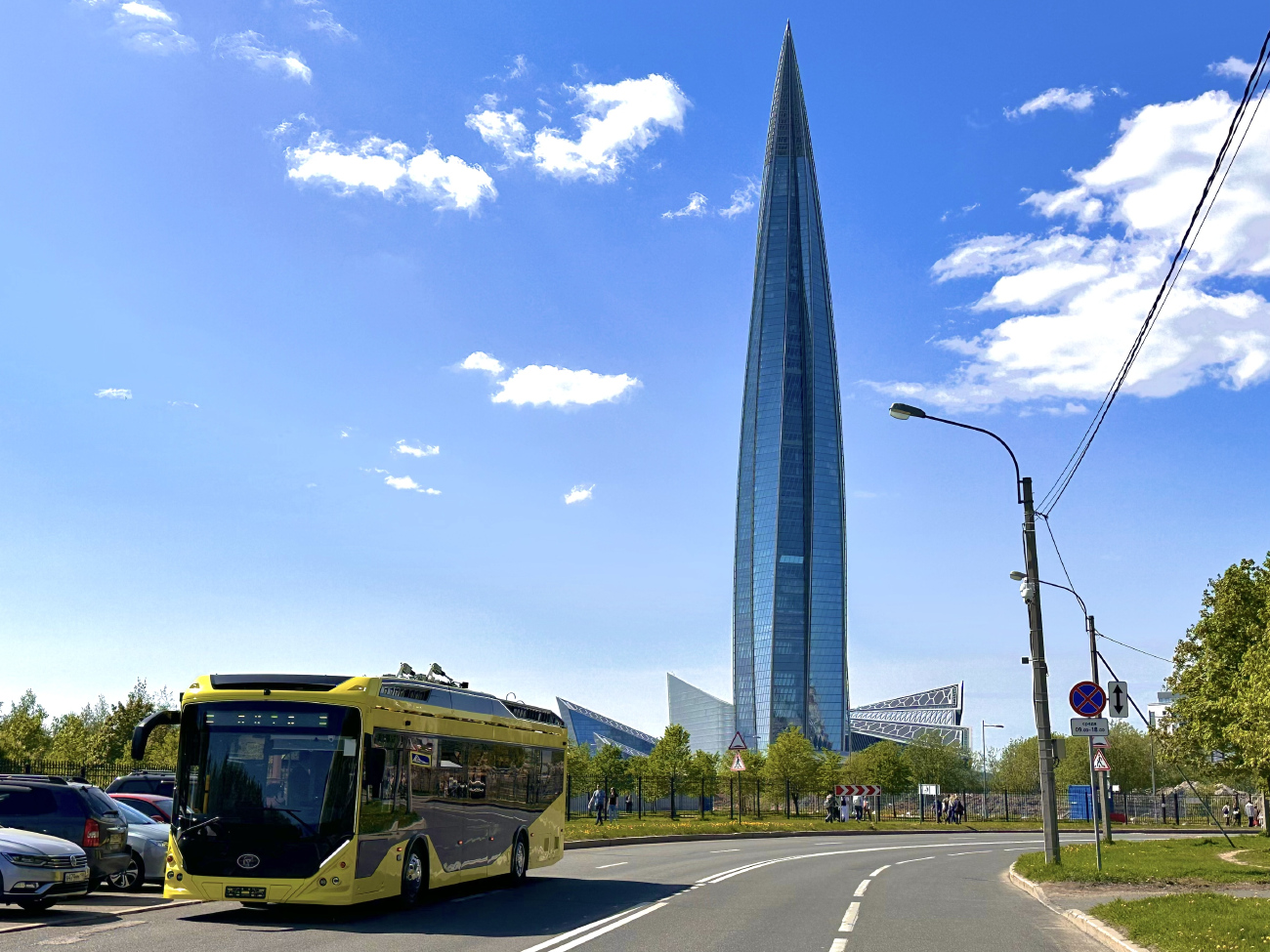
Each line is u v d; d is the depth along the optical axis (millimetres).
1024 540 27812
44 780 17406
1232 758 39812
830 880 25406
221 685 16328
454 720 19234
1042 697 27375
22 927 14031
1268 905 17109
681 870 27562
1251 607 38875
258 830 15414
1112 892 21297
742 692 192125
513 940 13812
